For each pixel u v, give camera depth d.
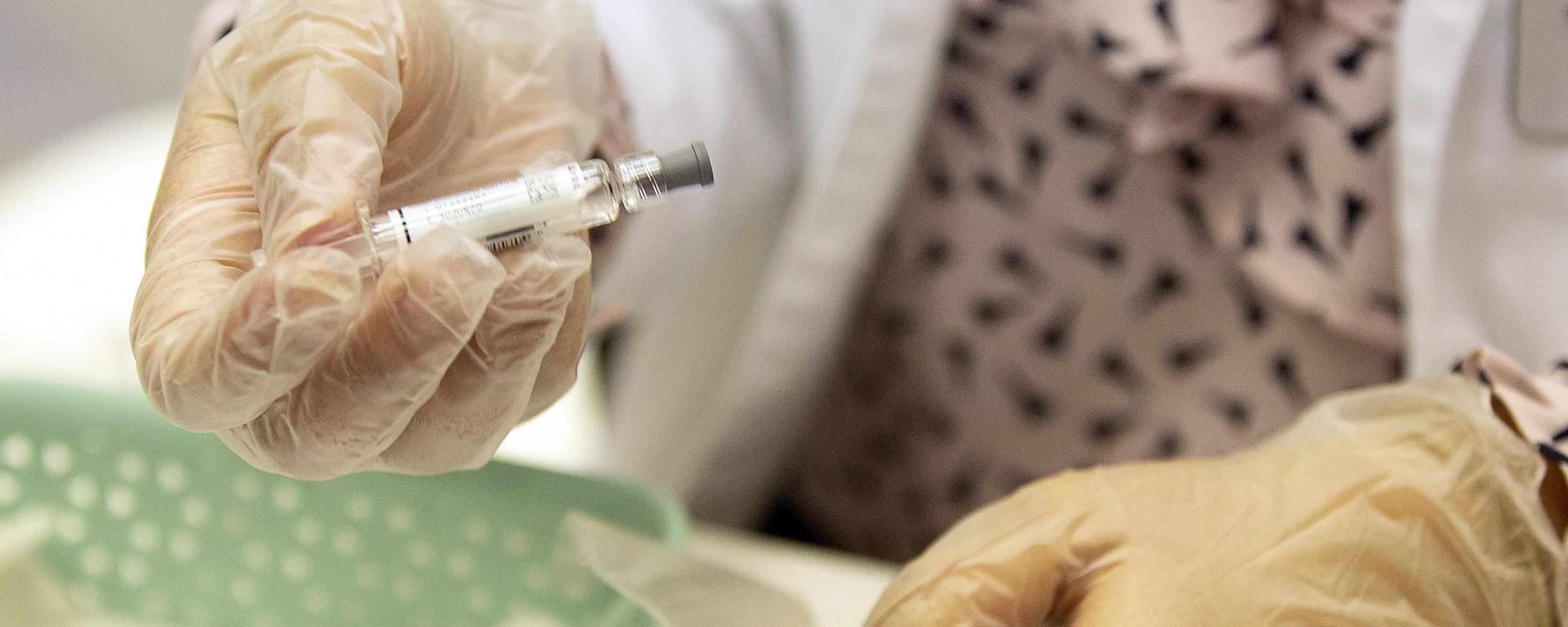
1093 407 0.64
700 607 0.46
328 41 0.43
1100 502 0.44
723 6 0.59
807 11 0.59
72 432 0.53
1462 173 0.52
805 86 0.61
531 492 0.51
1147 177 0.58
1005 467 0.67
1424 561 0.43
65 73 0.92
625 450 0.67
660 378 0.63
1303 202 0.54
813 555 0.55
